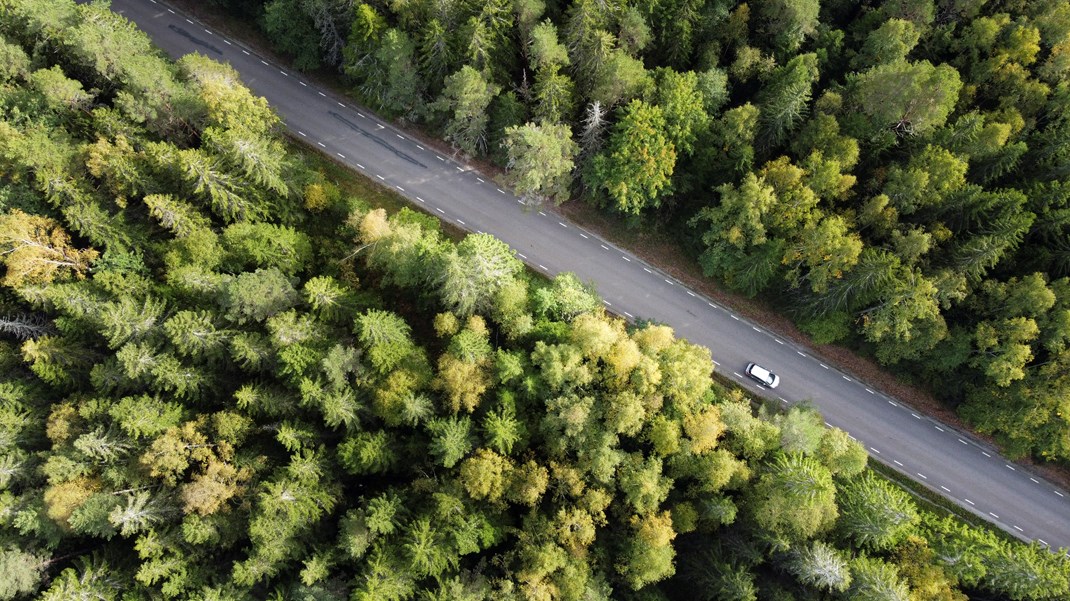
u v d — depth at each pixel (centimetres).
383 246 5212
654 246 6450
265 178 5206
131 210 5347
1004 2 6159
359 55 6047
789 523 4719
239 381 5066
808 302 5928
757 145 5781
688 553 5169
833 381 6225
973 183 5528
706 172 5922
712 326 6325
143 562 4647
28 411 4778
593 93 5528
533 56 5506
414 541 4384
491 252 5066
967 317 5541
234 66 6919
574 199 6525
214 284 4844
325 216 6025
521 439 4816
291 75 6894
